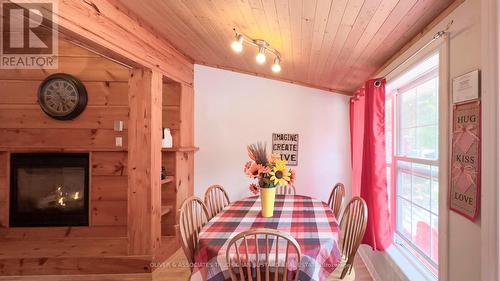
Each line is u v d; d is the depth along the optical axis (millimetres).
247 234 1374
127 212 2750
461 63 1297
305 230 1771
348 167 3631
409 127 2281
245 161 3660
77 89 2791
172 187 3141
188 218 1958
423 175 2047
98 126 2854
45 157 2832
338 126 3646
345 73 2807
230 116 3674
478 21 1181
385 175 2215
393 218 2473
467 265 1262
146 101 2498
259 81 3662
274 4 1618
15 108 2852
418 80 2092
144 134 2498
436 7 1404
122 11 2076
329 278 1832
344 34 1840
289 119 3660
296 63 2777
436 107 1885
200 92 3668
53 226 2854
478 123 1162
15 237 2846
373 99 2230
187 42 2824
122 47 2084
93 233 2848
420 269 1877
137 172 2498
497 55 1042
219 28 2248
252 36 2225
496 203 1049
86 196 2844
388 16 1522
